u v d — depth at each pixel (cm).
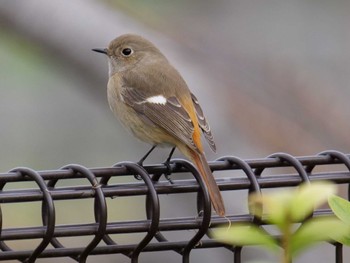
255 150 1314
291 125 1334
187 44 1375
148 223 702
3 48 1377
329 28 1440
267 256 1205
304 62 1409
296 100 1352
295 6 1448
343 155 746
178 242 715
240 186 728
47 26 1341
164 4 1398
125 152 1400
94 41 1341
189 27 1402
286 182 736
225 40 1419
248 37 1427
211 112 1319
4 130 1384
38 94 1398
